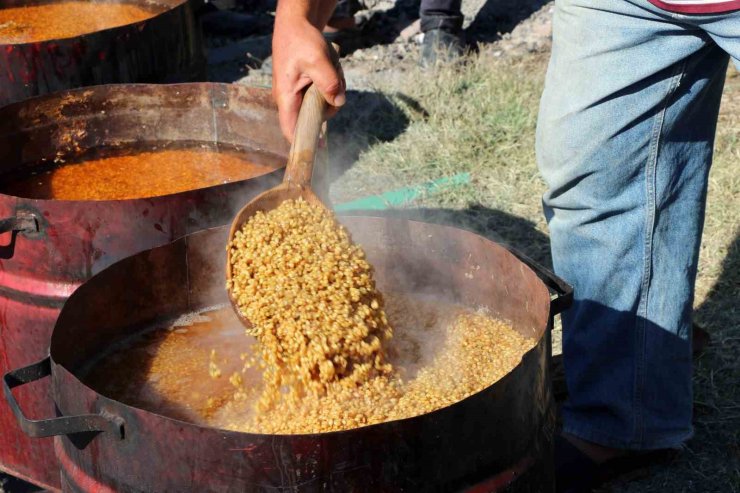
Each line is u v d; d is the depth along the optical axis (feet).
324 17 6.81
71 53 8.29
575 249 6.80
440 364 6.09
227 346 6.40
